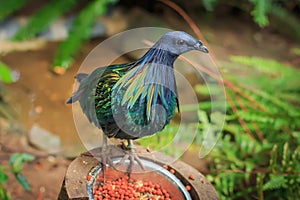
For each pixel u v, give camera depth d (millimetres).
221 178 3373
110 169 2203
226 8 6191
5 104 4355
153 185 2215
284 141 3574
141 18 5520
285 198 3320
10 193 3488
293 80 3867
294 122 3670
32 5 5660
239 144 3555
